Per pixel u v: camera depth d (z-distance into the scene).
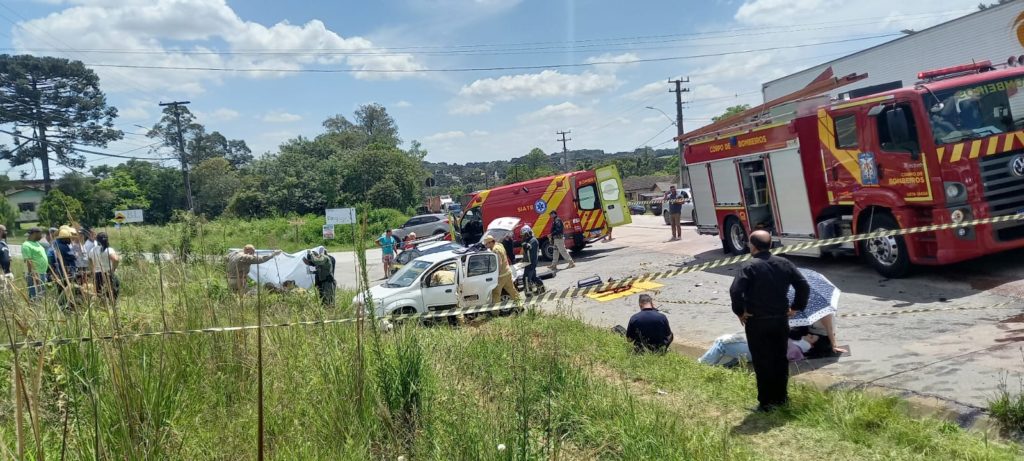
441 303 10.47
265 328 5.25
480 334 6.96
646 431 4.12
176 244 6.75
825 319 6.14
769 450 4.03
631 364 6.24
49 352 3.57
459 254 10.88
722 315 8.80
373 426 4.09
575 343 7.17
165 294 5.29
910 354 5.86
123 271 6.36
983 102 8.52
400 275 11.19
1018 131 8.44
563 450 4.06
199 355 4.68
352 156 59.66
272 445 3.78
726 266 12.49
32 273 3.97
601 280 12.97
